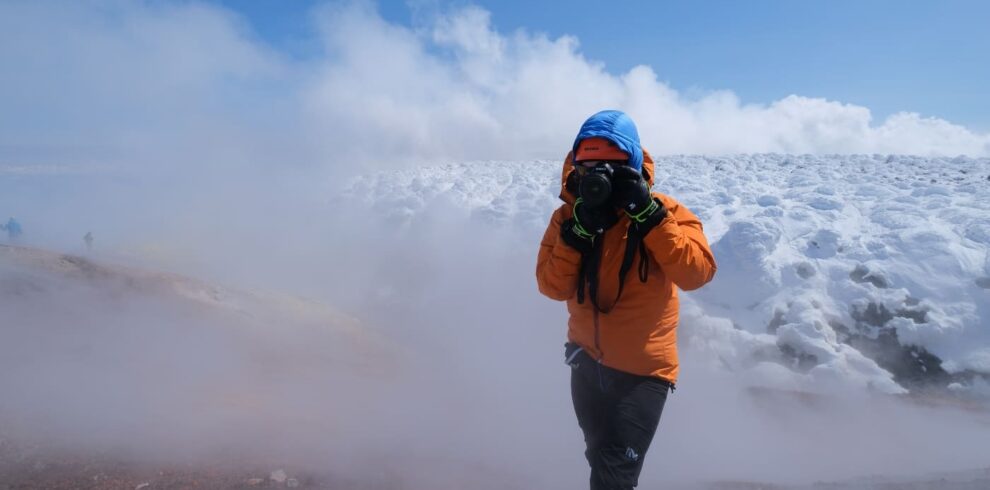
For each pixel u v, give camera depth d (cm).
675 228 228
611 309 247
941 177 1266
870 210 1123
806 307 918
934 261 931
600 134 236
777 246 1039
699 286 241
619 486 240
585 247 240
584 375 258
